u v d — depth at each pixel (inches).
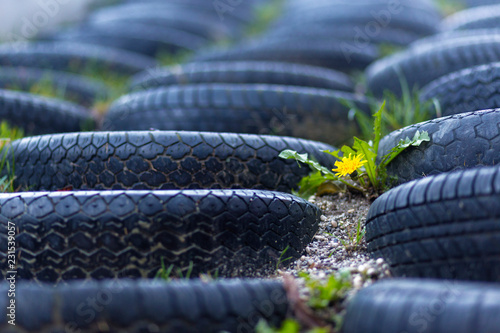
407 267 79.3
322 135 99.0
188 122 97.8
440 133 84.4
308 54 121.4
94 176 86.5
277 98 98.0
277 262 82.2
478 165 83.0
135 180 86.1
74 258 80.4
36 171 88.4
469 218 76.2
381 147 88.1
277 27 154.9
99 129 105.2
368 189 88.0
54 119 102.5
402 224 79.5
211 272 81.0
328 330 73.1
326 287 77.7
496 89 91.0
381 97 107.9
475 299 61.4
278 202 82.7
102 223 80.2
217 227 81.0
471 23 118.4
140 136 86.6
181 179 86.2
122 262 80.3
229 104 97.7
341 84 110.2
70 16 159.8
